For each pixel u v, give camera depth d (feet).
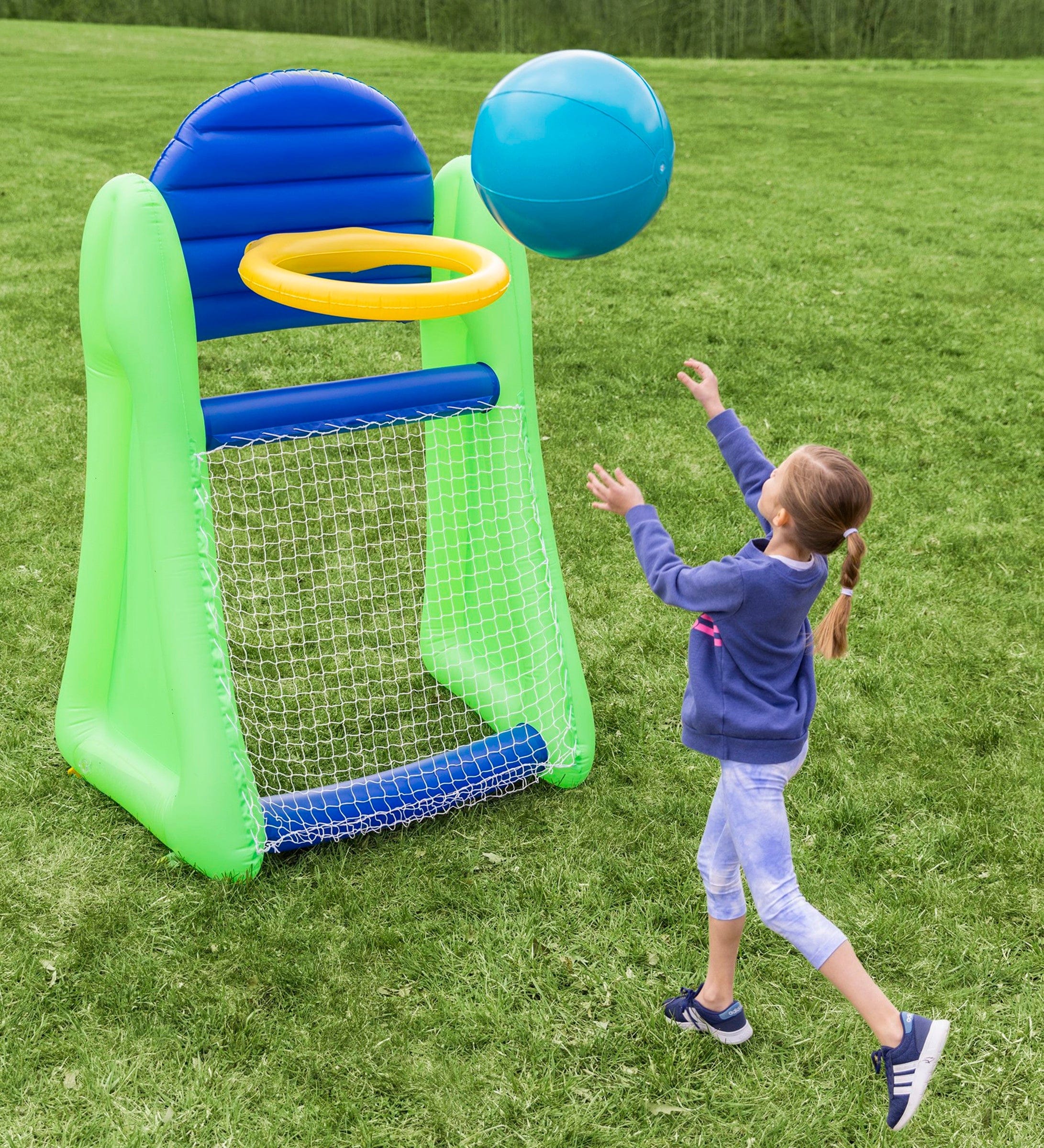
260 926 10.33
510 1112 8.61
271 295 9.73
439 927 10.41
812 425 22.13
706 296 29.99
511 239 12.05
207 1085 8.78
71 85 68.18
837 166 48.26
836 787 12.35
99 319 10.60
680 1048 9.19
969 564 17.31
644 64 88.38
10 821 11.50
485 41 147.84
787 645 8.02
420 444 20.70
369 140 11.09
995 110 64.95
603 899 10.73
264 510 18.22
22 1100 8.60
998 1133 8.50
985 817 11.89
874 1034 8.98
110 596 11.73
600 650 14.89
